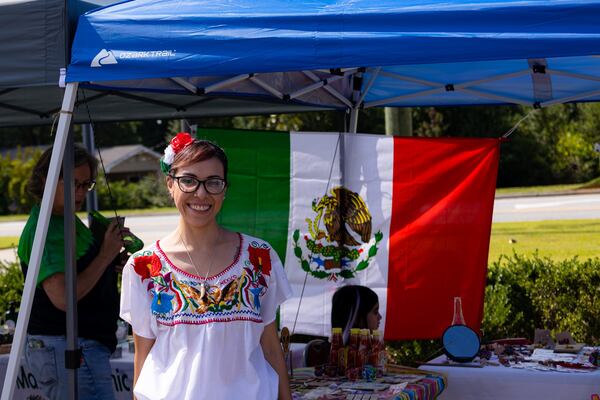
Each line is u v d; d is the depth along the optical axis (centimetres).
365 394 347
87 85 351
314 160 491
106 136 4675
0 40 317
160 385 236
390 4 283
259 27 293
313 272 493
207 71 296
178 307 239
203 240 246
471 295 482
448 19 272
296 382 377
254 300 244
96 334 351
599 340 575
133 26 306
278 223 489
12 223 3170
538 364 407
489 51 264
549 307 605
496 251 1330
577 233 1502
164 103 504
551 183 3002
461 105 573
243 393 238
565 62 464
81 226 357
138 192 3553
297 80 491
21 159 4097
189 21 300
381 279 489
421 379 377
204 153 243
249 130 479
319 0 295
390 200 489
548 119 2978
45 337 343
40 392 408
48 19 312
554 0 262
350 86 558
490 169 481
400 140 488
